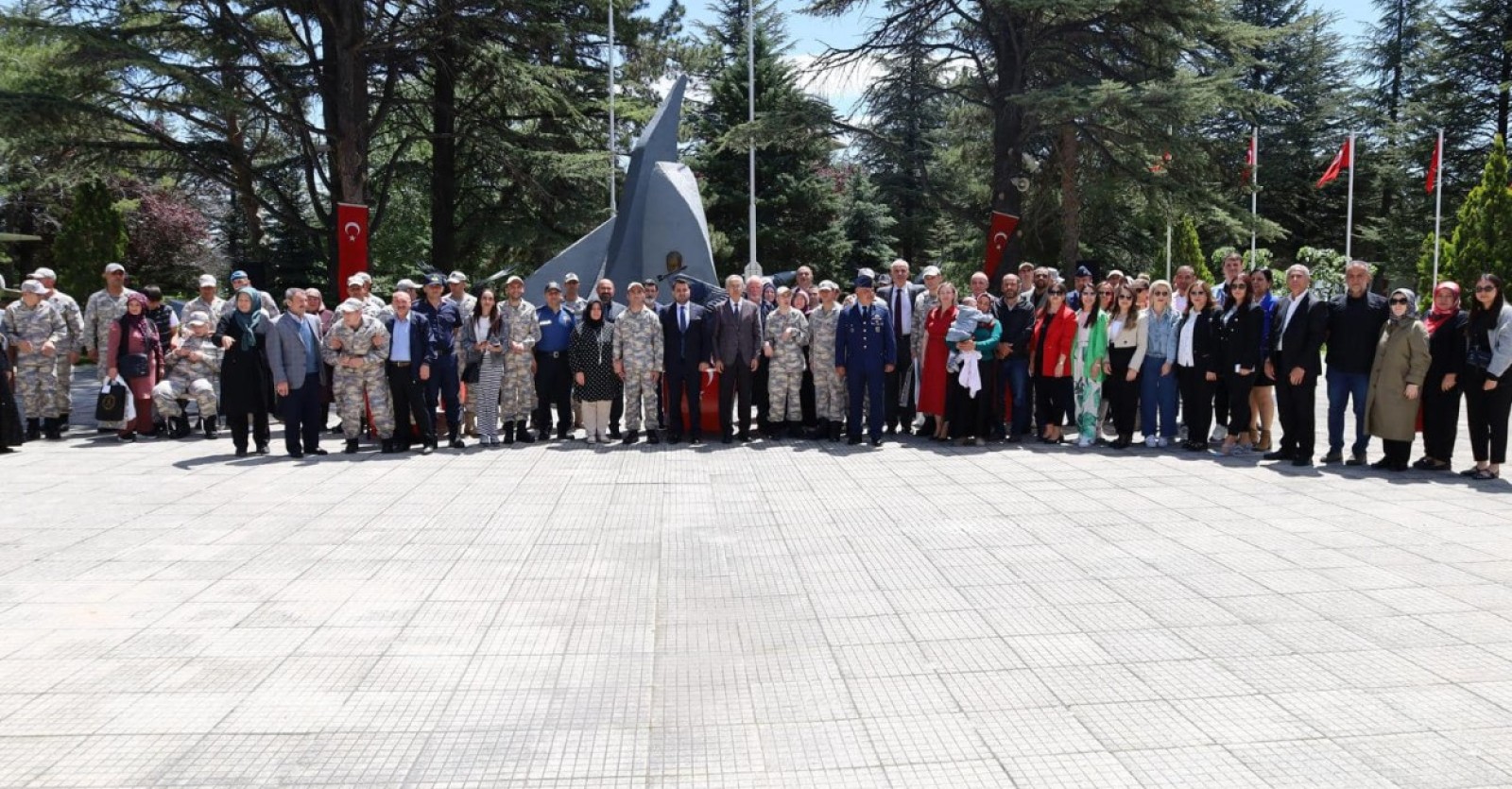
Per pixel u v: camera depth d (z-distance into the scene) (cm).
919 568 644
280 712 429
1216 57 2673
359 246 1958
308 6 2439
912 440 1206
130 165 2461
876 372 1148
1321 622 532
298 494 891
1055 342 1149
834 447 1151
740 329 1180
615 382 1206
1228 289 1112
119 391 1238
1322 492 869
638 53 2872
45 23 2025
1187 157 2367
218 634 526
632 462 1056
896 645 506
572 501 859
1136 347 1112
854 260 4009
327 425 1376
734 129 2586
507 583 617
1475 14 4088
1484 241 2656
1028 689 449
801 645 507
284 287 3269
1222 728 406
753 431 1287
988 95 2717
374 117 2516
